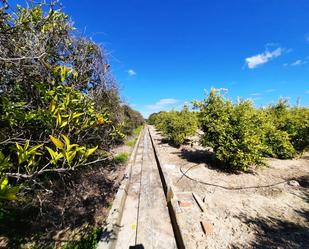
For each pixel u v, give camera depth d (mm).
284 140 8930
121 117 7270
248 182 6277
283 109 12039
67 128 1739
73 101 1667
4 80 1823
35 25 1765
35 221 3918
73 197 4254
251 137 6770
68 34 2732
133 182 6996
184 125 12852
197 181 6430
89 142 2785
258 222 4008
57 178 3340
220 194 5414
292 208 4586
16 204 3059
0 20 1552
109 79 4500
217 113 7629
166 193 5785
